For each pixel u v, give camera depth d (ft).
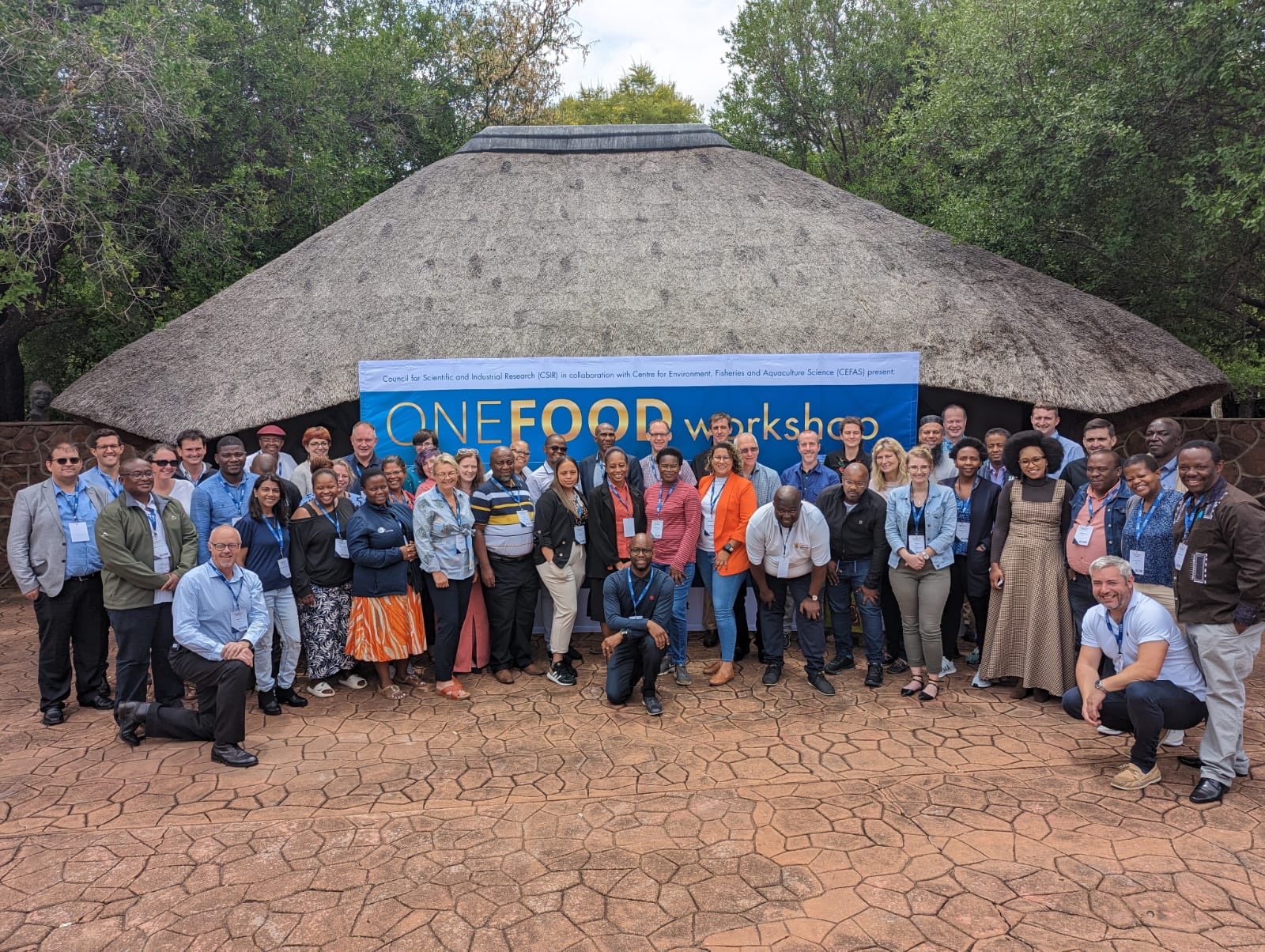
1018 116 28.09
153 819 13.08
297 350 24.89
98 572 18.06
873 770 14.56
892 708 17.70
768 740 16.02
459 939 9.93
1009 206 28.22
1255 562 12.61
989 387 23.41
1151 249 27.68
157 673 17.26
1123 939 9.72
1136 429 30.04
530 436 23.02
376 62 46.37
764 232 27.86
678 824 12.71
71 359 46.70
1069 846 11.86
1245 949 9.52
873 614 18.93
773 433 22.99
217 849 12.11
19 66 28.35
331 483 18.78
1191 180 23.48
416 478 21.40
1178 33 23.50
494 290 25.98
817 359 22.80
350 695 19.13
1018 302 25.84
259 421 23.30
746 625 21.38
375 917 10.39
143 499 16.75
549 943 9.82
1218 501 13.32
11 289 28.09
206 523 18.12
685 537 19.39
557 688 19.45
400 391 22.86
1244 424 28.81
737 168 31.09
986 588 19.47
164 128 32.76
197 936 10.06
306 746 16.06
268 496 17.65
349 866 11.61
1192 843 11.89
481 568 19.98
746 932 9.97
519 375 22.88
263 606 16.53
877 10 56.39
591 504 19.75
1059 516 17.72
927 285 26.25
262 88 40.37
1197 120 24.95
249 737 16.58
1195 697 13.71
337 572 18.89
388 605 18.67
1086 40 26.37
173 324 26.71
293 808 13.42
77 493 18.04
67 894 10.99
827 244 27.45
